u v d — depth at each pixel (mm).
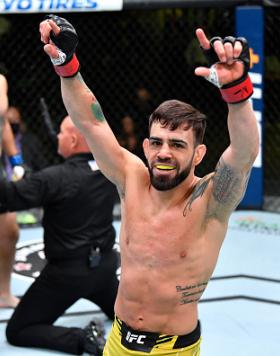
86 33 13586
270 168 14219
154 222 4020
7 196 6117
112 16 13297
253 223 11109
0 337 6840
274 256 9469
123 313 4168
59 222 6406
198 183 3998
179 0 10742
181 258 3984
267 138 14211
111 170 4188
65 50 3871
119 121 13945
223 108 13875
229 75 3459
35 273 8844
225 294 8055
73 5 10422
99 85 13867
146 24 13734
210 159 13852
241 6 11039
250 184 11789
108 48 13773
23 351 6477
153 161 3875
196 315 4176
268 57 13523
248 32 11117
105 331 6766
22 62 13406
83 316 7434
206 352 6508
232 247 9852
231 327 7129
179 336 4078
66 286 6414
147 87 13969
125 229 4145
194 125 3852
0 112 5836
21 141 12430
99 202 6484
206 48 3457
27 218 11070
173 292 4012
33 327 6492
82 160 6535
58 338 6395
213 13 13094
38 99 13414
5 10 10258
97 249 6477
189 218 3967
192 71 13812
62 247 6383
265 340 6809
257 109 11391
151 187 4078
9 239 7387
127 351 4125
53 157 13086
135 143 13586
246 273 8766
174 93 13961
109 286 6809
